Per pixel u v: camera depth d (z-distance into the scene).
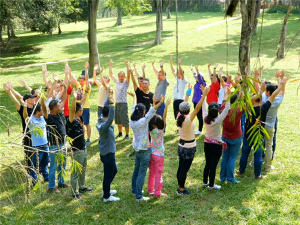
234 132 5.87
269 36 28.58
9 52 30.23
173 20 45.41
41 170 6.33
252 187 6.04
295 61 19.58
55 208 5.56
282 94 6.21
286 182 6.20
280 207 5.41
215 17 45.50
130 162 7.32
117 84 8.47
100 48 29.78
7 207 5.57
